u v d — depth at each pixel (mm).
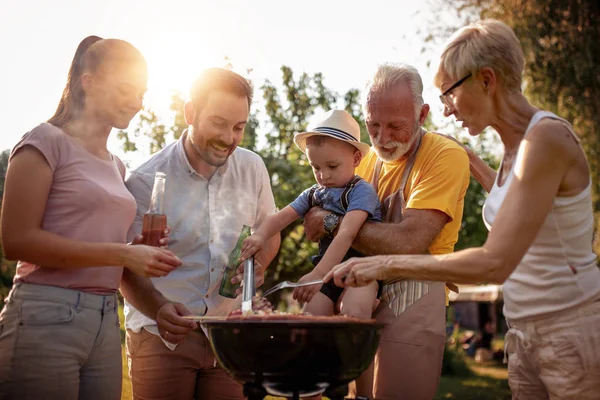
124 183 3055
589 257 2291
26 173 2494
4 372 2498
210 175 3326
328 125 3199
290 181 10992
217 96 3014
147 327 3176
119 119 2744
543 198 2170
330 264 2965
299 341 2146
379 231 3004
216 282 3264
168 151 3334
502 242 2182
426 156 3115
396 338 3064
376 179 3338
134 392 3262
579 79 8367
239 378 2320
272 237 3363
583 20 8531
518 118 2375
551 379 2307
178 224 3244
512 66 2338
